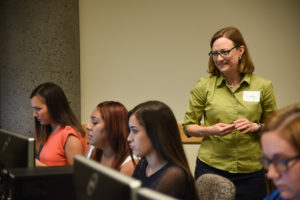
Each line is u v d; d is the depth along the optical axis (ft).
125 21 13.39
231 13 13.20
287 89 13.32
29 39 11.99
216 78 7.84
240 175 7.55
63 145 7.52
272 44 13.25
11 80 12.33
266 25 13.21
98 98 13.55
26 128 12.04
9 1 12.34
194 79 13.38
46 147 7.75
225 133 7.13
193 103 8.06
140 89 13.50
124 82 13.51
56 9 11.98
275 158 2.87
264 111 7.63
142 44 13.41
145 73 13.46
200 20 13.25
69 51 12.31
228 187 5.62
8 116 12.44
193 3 13.24
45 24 11.91
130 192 2.91
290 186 2.83
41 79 11.90
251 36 13.21
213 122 7.79
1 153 5.82
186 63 13.35
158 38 13.37
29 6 12.00
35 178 4.33
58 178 4.40
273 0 13.19
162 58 13.39
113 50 13.47
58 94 7.78
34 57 11.94
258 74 13.28
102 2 13.39
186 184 4.92
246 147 7.52
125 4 13.37
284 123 2.87
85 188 3.49
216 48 7.34
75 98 12.59
